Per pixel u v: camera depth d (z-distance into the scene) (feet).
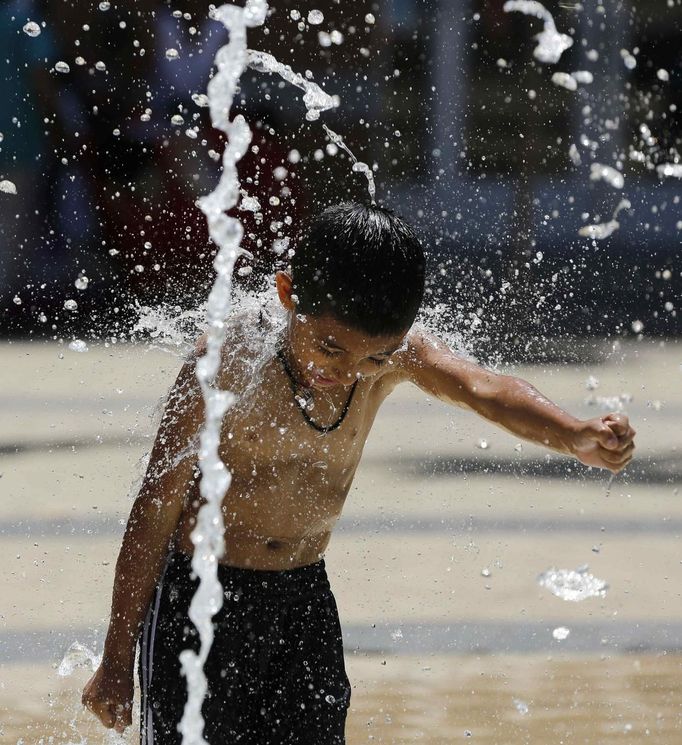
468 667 42.50
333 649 29.32
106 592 48.24
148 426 70.95
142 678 28.43
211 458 26.32
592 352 89.56
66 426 71.41
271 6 100.78
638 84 104.83
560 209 106.22
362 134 103.76
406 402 79.77
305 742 28.48
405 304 26.63
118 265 97.60
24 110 99.09
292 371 28.02
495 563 51.98
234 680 28.19
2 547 52.49
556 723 38.52
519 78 107.45
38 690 40.37
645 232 104.83
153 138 95.71
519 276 98.94
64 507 57.67
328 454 28.76
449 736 37.58
